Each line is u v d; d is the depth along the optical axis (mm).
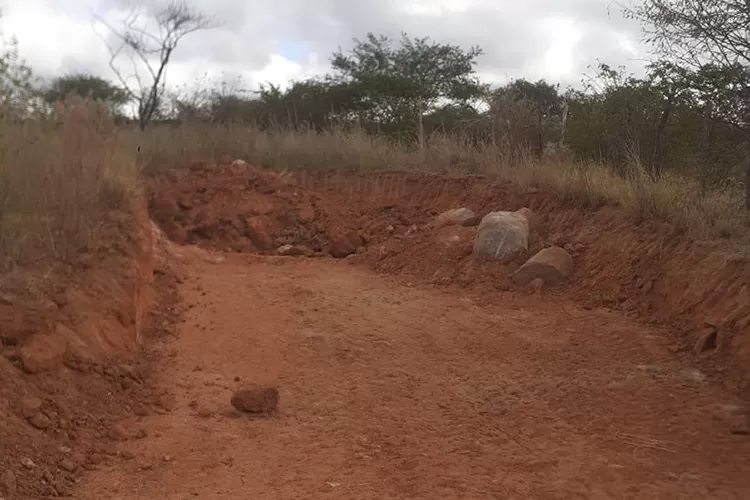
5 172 6664
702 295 7336
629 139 11758
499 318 8039
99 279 6453
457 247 10281
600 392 6090
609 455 5016
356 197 13336
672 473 4762
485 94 22453
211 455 4809
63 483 4285
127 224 7766
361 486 4477
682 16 7473
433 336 7414
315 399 5844
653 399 5945
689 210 8609
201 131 16141
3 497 3959
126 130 15383
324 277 9789
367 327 7566
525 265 9086
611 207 9875
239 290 8664
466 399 5945
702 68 7691
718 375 6316
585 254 9359
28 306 5445
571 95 15141
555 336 7461
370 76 23047
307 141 15547
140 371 5891
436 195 12750
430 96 23469
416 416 5598
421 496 4379
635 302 8188
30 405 4688
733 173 8203
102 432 4953
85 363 5473
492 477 4656
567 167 11609
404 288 9305
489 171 12938
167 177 13531
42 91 8969
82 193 7348
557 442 5211
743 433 5316
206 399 5707
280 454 4879
